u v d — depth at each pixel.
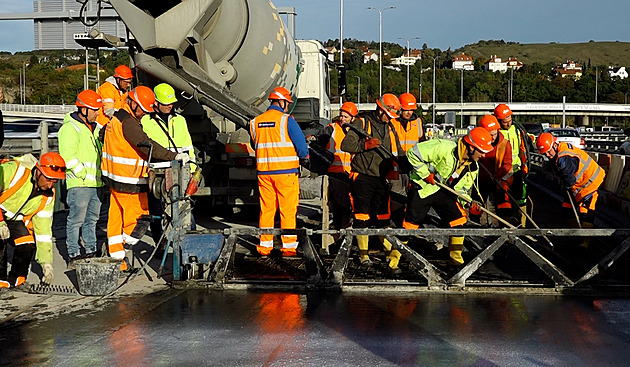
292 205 7.87
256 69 9.65
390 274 7.24
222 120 10.57
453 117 50.19
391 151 7.94
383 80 94.56
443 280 6.49
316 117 13.26
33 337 4.96
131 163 6.97
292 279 6.86
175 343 4.80
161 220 8.11
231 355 4.52
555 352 4.59
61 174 6.28
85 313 5.66
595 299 6.16
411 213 7.40
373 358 4.45
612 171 14.16
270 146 7.77
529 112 90.06
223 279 6.58
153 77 8.38
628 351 4.62
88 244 7.76
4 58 159.50
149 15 8.02
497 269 7.57
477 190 8.71
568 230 6.50
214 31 8.68
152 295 6.32
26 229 6.56
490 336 4.96
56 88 82.19
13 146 12.05
